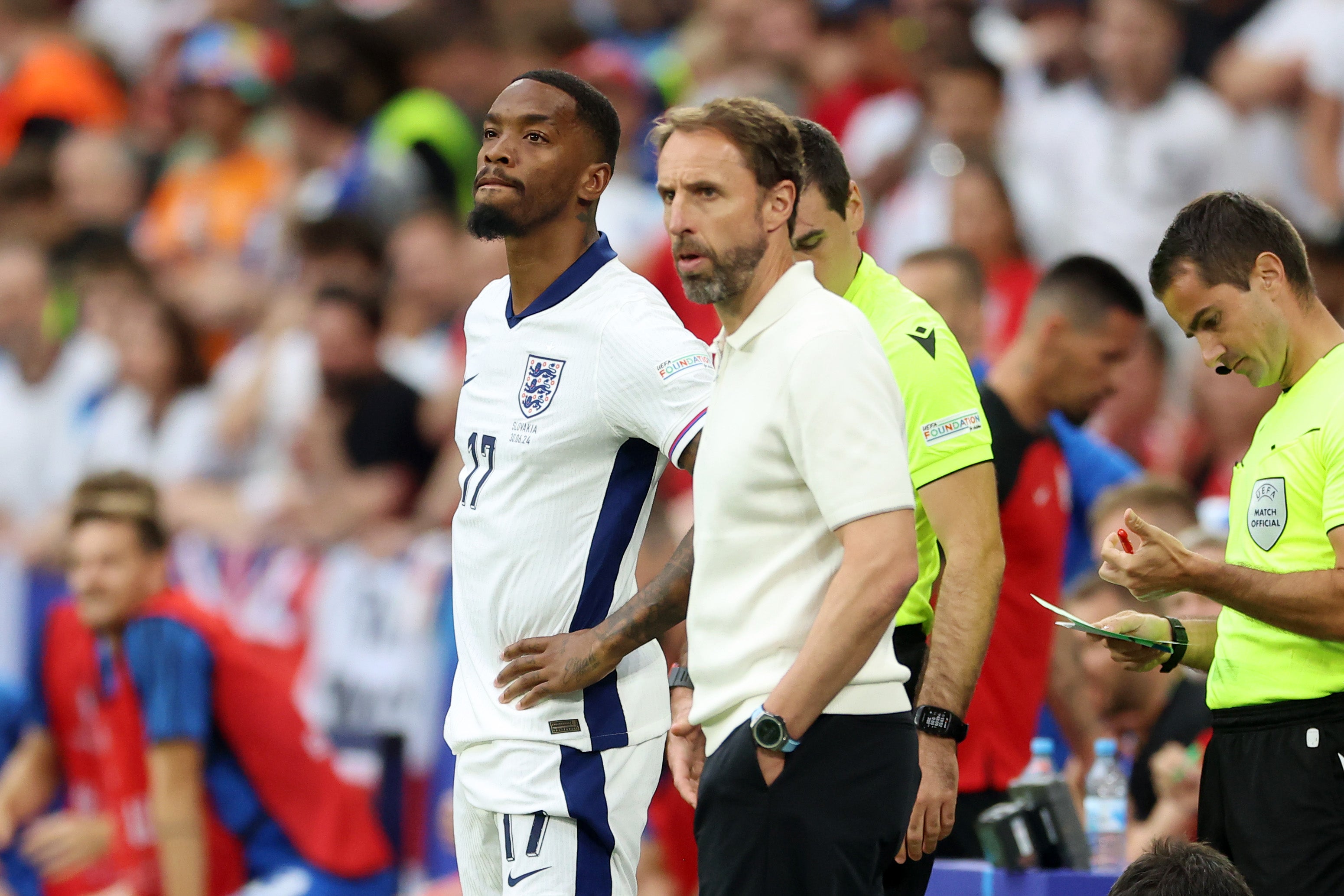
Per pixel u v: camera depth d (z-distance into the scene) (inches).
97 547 763.4
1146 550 466.0
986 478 519.2
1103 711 713.6
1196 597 698.8
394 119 1293.1
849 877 410.9
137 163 1483.8
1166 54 1141.7
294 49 1438.2
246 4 1642.5
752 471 419.8
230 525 1114.1
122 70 1731.1
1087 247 1154.7
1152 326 1002.7
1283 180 1155.3
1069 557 812.0
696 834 425.4
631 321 490.0
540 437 495.8
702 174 420.5
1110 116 1155.9
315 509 1061.8
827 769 409.1
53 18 1724.9
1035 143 1190.9
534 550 496.1
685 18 1505.9
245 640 938.7
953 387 522.3
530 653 493.7
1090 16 1198.9
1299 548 477.7
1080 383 651.5
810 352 414.3
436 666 943.0
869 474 407.2
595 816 495.5
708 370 482.0
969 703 501.7
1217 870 418.0
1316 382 482.0
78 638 847.1
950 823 493.4
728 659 420.2
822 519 419.5
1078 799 741.3
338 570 1016.2
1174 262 489.4
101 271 1268.5
